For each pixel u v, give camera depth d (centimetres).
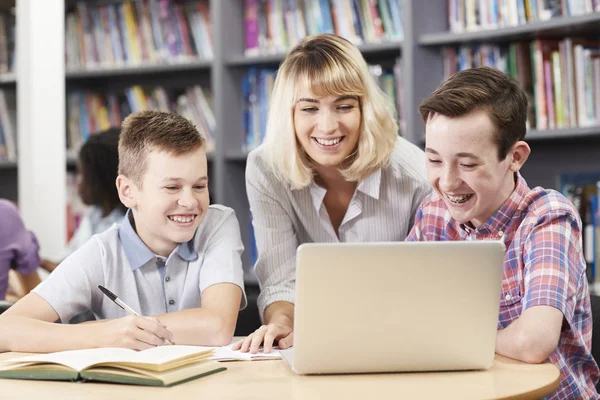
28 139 339
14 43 355
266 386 115
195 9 343
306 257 118
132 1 352
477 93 141
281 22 321
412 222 199
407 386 114
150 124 166
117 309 171
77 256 170
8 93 359
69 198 362
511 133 144
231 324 157
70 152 363
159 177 162
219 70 324
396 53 306
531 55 276
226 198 325
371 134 182
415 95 286
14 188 378
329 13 311
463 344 123
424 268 120
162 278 173
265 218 197
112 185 298
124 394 110
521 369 125
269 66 330
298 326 120
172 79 363
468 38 277
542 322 131
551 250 141
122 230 173
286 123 183
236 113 330
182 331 152
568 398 146
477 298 121
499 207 152
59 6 342
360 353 121
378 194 191
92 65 359
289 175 187
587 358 150
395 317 121
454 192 143
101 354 125
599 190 271
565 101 270
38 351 144
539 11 271
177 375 117
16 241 257
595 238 270
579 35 274
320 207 196
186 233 165
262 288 199
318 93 176
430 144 144
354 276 119
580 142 287
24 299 163
